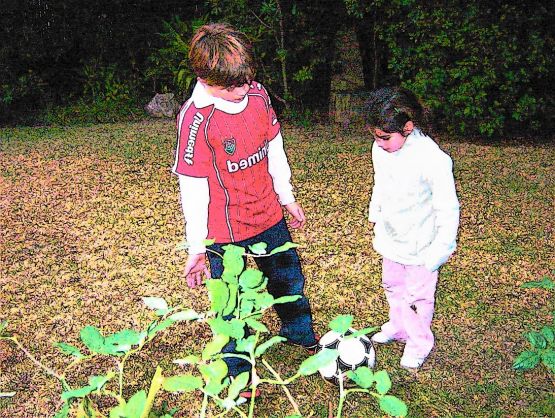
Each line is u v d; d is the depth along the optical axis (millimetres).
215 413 2766
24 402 2932
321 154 6832
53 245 4684
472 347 3221
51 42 9742
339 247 4438
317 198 5438
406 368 3043
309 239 4582
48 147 7629
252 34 8539
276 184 2930
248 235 2699
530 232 4617
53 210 5418
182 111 2494
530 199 5305
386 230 2943
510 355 3150
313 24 8570
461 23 7047
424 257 2844
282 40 8477
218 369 1268
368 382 1290
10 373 3148
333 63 8633
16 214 5352
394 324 3168
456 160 6469
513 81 7121
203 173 2502
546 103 7488
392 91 2664
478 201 5270
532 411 2762
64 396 1293
